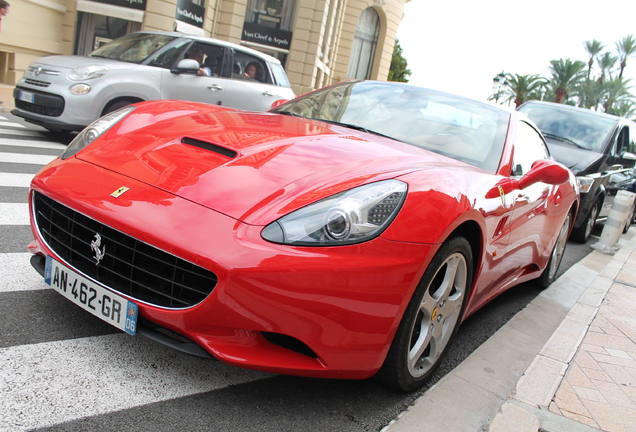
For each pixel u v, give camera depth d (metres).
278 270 1.76
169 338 1.92
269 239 1.82
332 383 2.24
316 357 1.94
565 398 2.46
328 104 3.39
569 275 5.21
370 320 1.92
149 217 1.89
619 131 7.93
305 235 1.84
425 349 2.36
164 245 1.81
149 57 7.25
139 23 14.71
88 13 14.05
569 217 4.43
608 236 6.91
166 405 1.87
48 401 1.75
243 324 1.79
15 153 5.82
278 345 1.92
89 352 2.09
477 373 2.60
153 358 2.14
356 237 1.88
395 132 3.01
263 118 2.87
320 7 20.83
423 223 2.01
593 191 6.88
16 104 6.93
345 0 26.16
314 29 20.98
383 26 29.61
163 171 2.12
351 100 3.39
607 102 47.41
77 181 2.13
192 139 2.38
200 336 1.84
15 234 3.27
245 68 8.23
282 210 1.91
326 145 2.45
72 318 2.33
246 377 2.15
